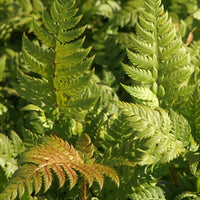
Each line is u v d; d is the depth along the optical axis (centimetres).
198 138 231
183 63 229
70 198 224
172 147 220
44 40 225
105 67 266
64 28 223
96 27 278
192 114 230
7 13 280
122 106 217
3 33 274
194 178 225
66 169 207
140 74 228
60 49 224
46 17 223
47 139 215
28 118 239
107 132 231
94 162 220
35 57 226
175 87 233
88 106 229
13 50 273
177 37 234
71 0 221
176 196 218
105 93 245
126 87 226
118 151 222
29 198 217
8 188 201
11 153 227
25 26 275
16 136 229
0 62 260
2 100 263
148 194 220
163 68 230
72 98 230
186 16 274
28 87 229
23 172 204
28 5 275
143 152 220
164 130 219
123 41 265
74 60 225
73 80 227
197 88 229
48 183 204
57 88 229
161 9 229
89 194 223
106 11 274
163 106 231
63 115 234
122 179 221
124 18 273
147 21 230
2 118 252
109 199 221
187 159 221
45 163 207
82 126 238
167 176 235
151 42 229
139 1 272
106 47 268
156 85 230
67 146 215
